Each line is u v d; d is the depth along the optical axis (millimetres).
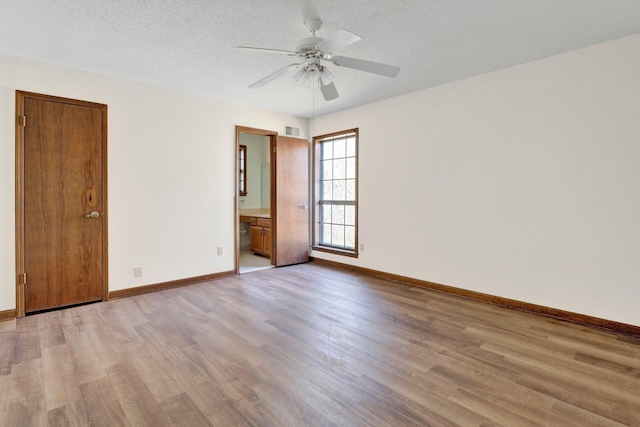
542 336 2654
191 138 4113
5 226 2961
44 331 2713
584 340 2582
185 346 2459
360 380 2031
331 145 5332
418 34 2584
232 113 4504
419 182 4039
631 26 2469
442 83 3740
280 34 2586
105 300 3490
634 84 2611
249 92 4031
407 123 4133
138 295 3691
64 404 1788
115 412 1729
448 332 2729
